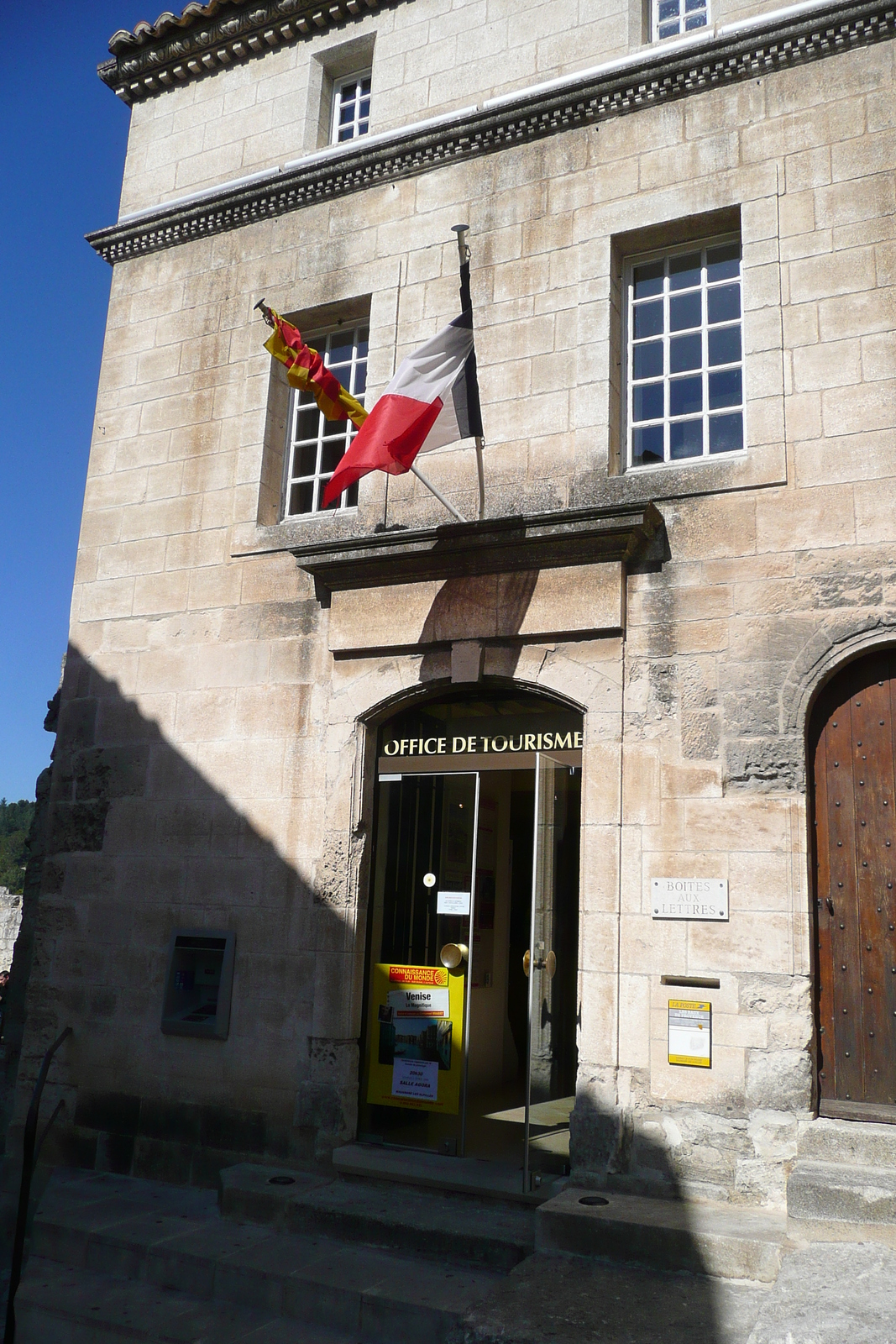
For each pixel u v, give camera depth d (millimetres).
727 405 7145
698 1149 5898
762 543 6480
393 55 8852
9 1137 8234
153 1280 6117
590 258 7469
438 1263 5863
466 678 7078
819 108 6879
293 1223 6375
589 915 6430
